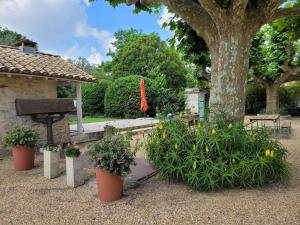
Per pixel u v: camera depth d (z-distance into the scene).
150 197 3.57
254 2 4.46
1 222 2.95
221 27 4.30
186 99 14.34
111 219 2.96
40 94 7.73
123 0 5.75
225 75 4.37
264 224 2.71
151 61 22.34
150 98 17.12
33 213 3.17
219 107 4.43
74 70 8.57
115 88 17.41
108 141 3.63
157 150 4.29
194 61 8.03
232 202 3.29
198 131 4.24
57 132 8.16
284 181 3.95
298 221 2.75
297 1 5.98
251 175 3.67
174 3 4.72
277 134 8.64
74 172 4.07
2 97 6.85
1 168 5.43
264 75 14.98
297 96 19.55
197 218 2.90
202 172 3.69
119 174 3.47
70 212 3.17
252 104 19.80
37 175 4.81
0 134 6.75
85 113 19.23
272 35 12.96
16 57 7.59
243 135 4.04
